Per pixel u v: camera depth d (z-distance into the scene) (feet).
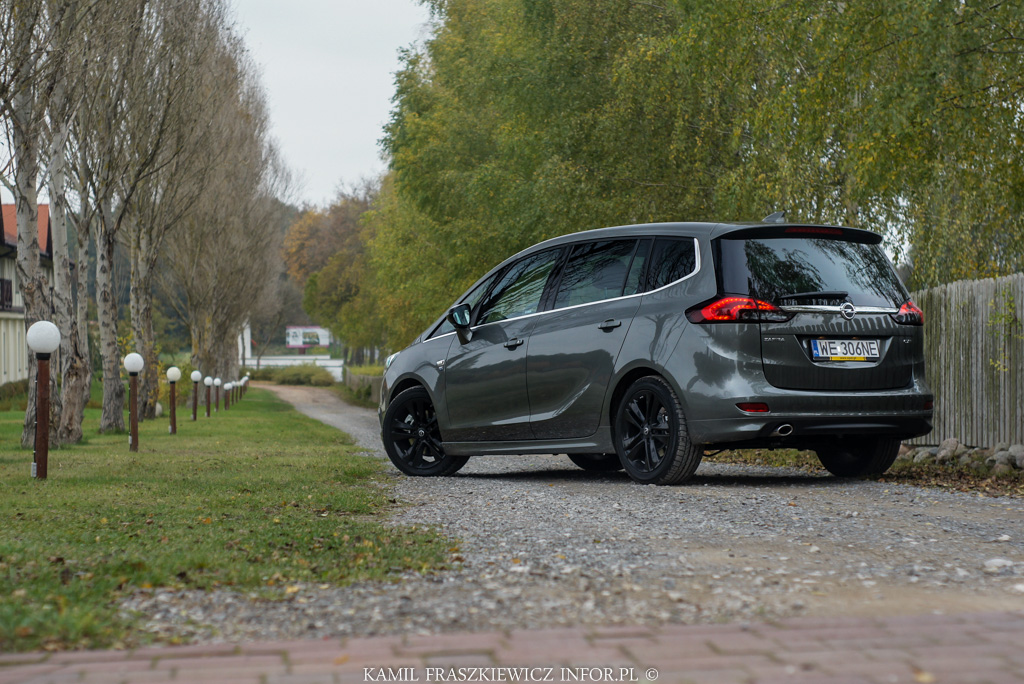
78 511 21.35
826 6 36.32
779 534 17.69
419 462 32.22
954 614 11.43
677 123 55.62
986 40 31.86
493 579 13.93
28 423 49.67
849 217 46.73
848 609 11.90
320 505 22.70
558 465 35.40
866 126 34.86
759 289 24.04
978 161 34.71
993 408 33.17
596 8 61.41
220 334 152.76
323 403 194.59
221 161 107.45
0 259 150.20
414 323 151.64
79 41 46.80
